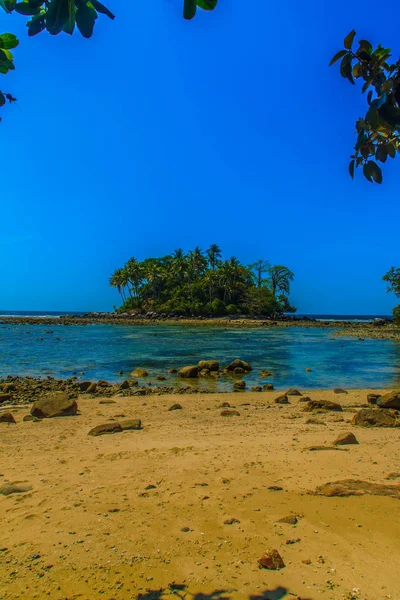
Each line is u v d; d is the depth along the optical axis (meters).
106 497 4.69
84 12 1.80
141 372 20.48
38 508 4.41
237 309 91.12
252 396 14.85
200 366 22.03
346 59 2.12
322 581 2.97
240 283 95.44
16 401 13.80
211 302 90.88
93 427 9.33
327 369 22.67
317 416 10.75
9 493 4.94
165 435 8.36
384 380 19.22
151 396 14.82
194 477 5.36
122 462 6.25
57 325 69.12
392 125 2.02
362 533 3.65
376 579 2.98
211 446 7.22
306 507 4.24
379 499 4.39
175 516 4.09
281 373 21.38
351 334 51.28
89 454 6.84
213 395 15.07
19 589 2.91
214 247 97.50
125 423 9.20
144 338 42.44
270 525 3.85
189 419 10.40
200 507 4.30
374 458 6.19
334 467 5.72
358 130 2.32
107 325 69.31
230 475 5.42
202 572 3.10
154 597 2.80
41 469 5.98
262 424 9.59
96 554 3.39
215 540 3.59
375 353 30.25
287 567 3.15
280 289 99.62
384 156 2.33
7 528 3.93
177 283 98.69
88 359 26.14
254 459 6.22
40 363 24.17
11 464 6.30
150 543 3.56
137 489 4.94
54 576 3.07
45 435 8.52
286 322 81.25
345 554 3.32
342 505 4.25
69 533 3.78
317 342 39.50
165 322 77.69
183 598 2.79
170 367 23.31
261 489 4.82
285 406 12.65
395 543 3.46
